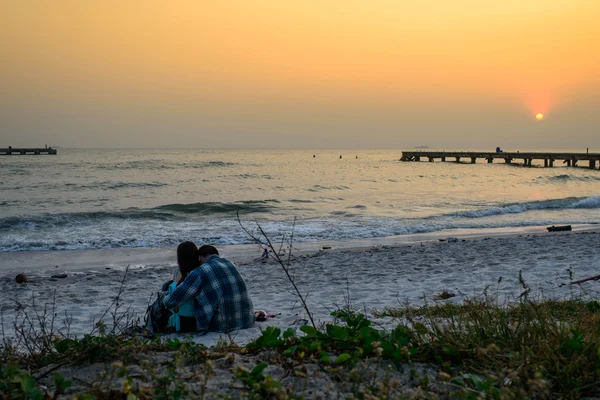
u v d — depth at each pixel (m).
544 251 11.80
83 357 3.52
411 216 22.02
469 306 4.94
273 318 6.56
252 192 34.28
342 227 18.59
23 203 26.95
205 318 5.52
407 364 3.47
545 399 2.84
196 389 3.02
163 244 15.34
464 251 12.61
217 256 5.87
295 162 89.06
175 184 39.47
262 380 3.00
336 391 3.00
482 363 3.42
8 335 6.05
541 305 4.43
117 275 11.05
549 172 53.56
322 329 4.92
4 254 13.88
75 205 26.22
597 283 7.75
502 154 67.44
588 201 25.50
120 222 19.92
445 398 2.98
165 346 3.98
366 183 42.25
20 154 111.38
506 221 20.22
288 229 18.05
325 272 10.70
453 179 46.44
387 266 11.10
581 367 3.10
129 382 2.89
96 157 101.12
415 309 6.31
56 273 11.53
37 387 3.10
